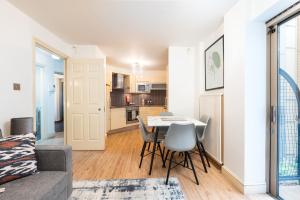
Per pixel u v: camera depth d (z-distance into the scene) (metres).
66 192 1.51
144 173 2.45
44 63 4.52
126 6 2.17
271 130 1.93
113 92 6.14
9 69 2.06
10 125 2.02
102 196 1.86
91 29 2.88
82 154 3.33
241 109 1.99
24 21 2.32
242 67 1.97
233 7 2.16
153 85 6.63
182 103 3.83
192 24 2.69
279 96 1.89
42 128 4.48
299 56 2.03
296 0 1.50
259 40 1.93
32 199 1.08
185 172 2.49
